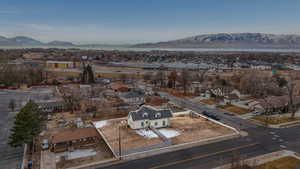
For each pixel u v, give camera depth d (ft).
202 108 232.73
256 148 132.98
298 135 154.61
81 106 223.30
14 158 121.19
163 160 118.32
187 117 198.39
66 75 438.40
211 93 285.64
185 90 317.22
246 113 212.23
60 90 300.20
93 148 133.49
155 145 135.54
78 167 111.04
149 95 284.00
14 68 385.09
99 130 162.61
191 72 457.68
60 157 121.60
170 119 192.34
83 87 319.88
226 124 179.83
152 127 163.84
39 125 142.20
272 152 127.75
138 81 399.24
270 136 152.66
